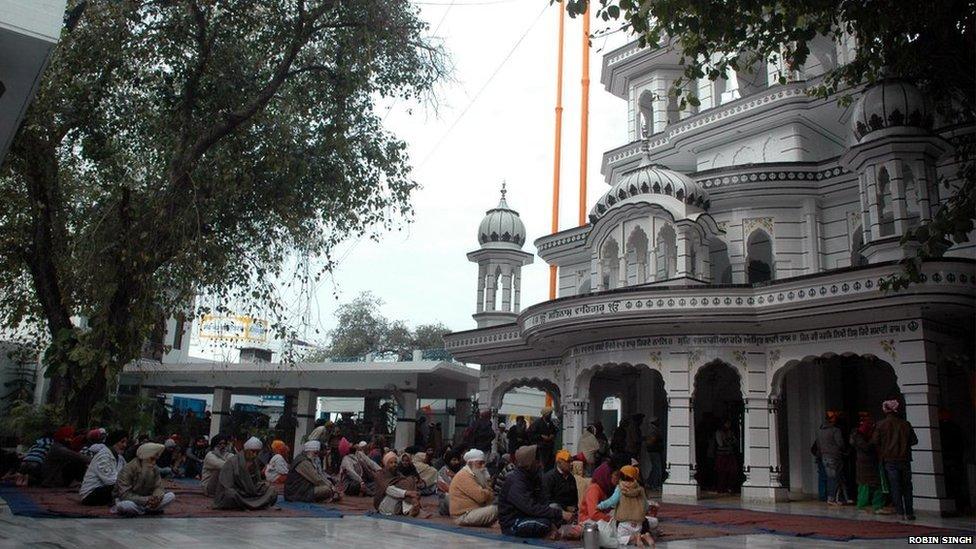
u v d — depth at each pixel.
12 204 16.83
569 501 11.25
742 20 11.25
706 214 18.98
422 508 13.27
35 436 16.02
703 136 23.78
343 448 17.48
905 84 15.55
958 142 15.36
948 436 14.85
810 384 18.12
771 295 15.82
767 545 9.05
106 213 14.36
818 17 12.20
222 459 14.10
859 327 15.16
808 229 19.55
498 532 9.82
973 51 11.98
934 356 14.36
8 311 19.19
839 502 15.02
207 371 28.72
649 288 16.55
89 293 14.80
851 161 16.61
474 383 28.27
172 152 15.56
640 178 19.58
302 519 10.71
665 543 9.20
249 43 16.14
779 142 21.95
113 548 6.98
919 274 11.86
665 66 26.58
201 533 8.48
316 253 17.19
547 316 18.45
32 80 6.25
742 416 20.67
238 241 17.47
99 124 15.87
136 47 14.84
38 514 9.44
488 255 27.14
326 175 16.95
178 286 16.28
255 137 16.53
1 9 5.57
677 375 16.84
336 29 16.02
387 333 48.53
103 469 10.74
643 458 21.05
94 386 15.05
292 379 28.03
